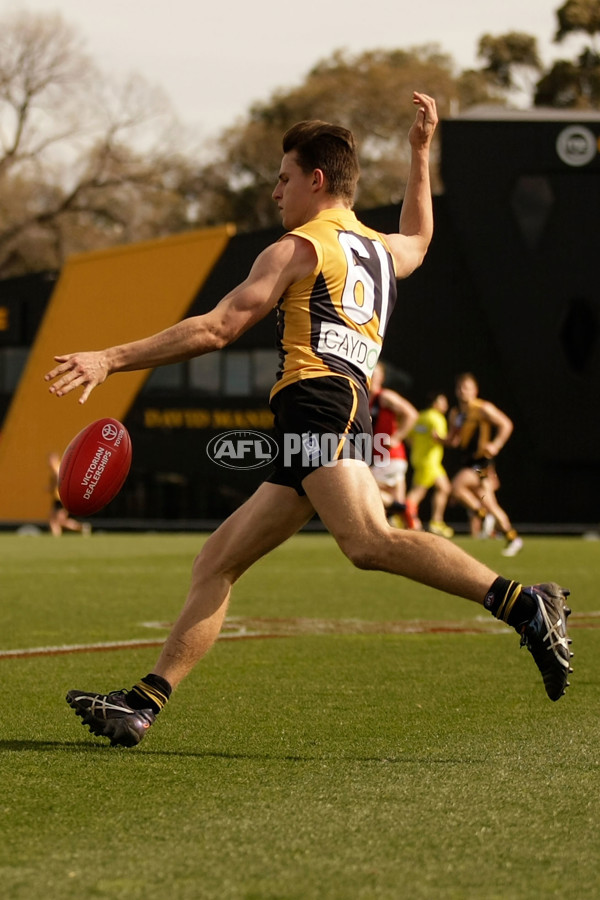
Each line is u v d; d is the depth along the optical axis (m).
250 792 15.60
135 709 18.33
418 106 19.58
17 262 197.25
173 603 41.34
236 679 25.25
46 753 17.97
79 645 30.55
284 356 17.33
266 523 17.94
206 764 17.27
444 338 98.06
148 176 198.25
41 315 109.38
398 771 16.81
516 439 97.00
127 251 106.00
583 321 95.19
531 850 13.07
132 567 58.19
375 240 18.16
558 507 96.56
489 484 69.56
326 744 18.69
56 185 198.75
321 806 14.88
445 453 98.44
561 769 16.92
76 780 16.27
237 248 102.19
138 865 12.52
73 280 108.31
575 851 13.04
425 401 98.25
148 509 107.62
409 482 98.12
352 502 16.92
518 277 95.12
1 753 17.97
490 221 95.12
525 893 11.71
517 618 16.95
